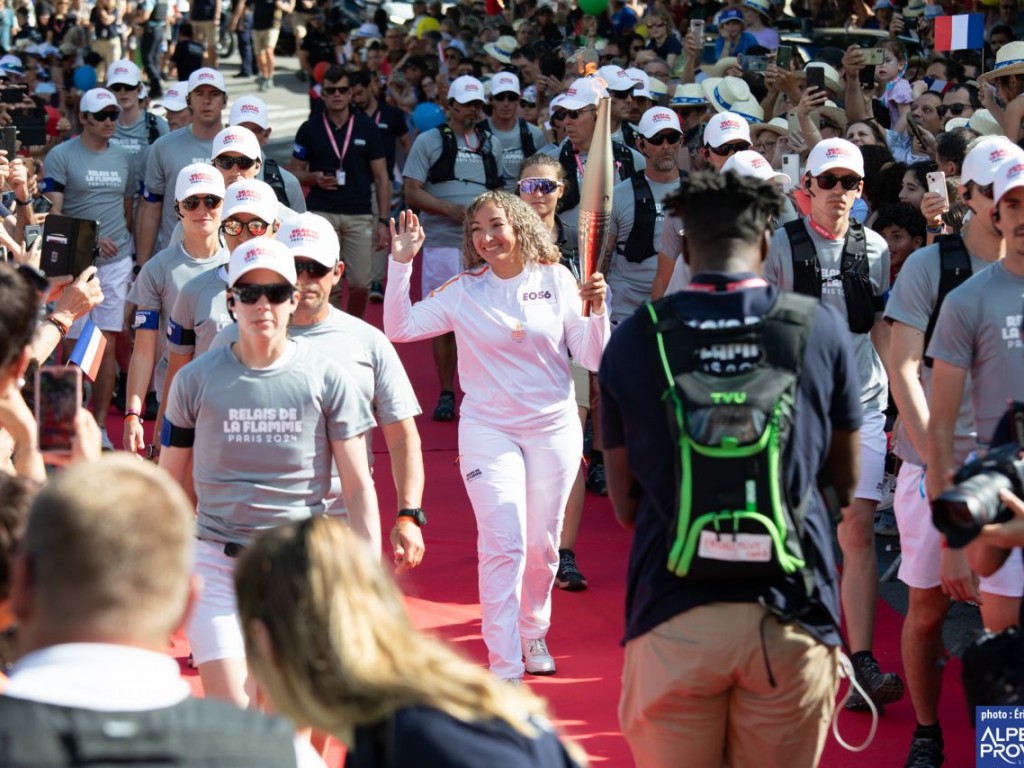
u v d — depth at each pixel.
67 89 26.02
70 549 2.83
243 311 5.38
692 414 4.20
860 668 6.90
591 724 6.88
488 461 7.04
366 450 6.06
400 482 6.11
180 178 7.70
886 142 11.23
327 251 5.97
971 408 5.97
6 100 13.64
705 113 13.32
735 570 4.23
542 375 7.14
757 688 4.35
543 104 17.47
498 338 7.09
